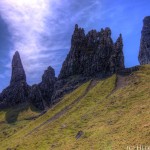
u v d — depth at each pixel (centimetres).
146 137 8612
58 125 15862
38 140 14538
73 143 11925
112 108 14700
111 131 11256
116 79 19950
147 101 13450
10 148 14875
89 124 14038
